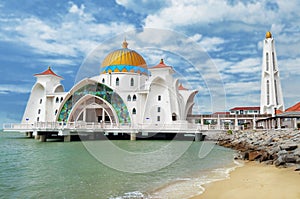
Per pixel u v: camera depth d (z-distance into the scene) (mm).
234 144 25281
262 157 13891
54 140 32594
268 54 55125
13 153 19406
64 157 16391
